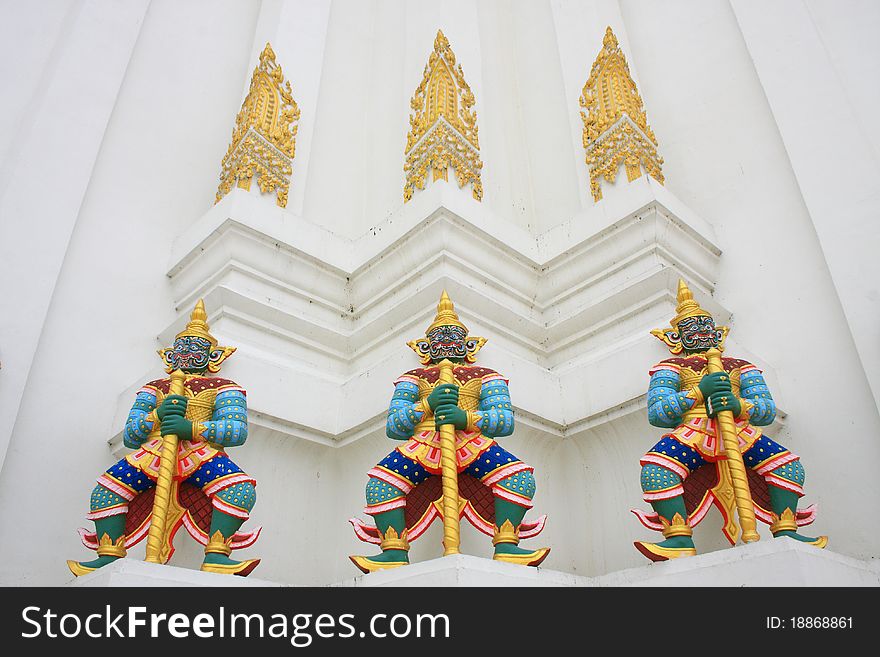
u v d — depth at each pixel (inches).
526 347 216.5
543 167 290.0
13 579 167.6
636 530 173.0
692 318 164.2
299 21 306.5
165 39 291.1
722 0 281.7
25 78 239.1
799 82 230.8
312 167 274.8
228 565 138.6
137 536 147.0
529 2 351.6
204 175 270.1
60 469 187.2
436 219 211.3
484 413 149.0
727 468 146.6
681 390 154.7
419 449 148.2
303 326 212.1
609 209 220.4
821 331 191.6
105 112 245.9
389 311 210.8
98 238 228.1
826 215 201.9
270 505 179.0
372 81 329.4
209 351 170.6
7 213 207.6
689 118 263.9
